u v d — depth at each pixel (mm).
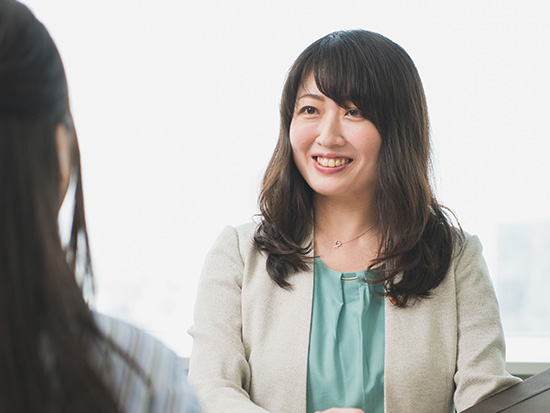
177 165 2117
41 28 515
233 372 1306
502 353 1342
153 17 2105
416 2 2035
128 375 535
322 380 1302
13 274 467
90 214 2115
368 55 1332
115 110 2123
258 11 2074
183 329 2123
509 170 2043
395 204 1361
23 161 484
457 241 1442
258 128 2086
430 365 1303
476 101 2031
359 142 1330
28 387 465
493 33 2021
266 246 1407
